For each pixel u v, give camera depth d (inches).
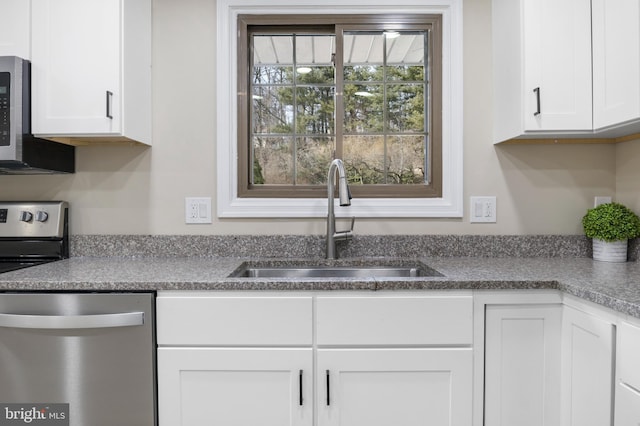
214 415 47.8
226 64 68.5
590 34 57.4
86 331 47.3
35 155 59.1
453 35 68.6
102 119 58.2
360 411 47.9
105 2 58.1
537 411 48.1
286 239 68.6
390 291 47.9
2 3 57.8
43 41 58.1
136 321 46.8
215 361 47.5
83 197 68.9
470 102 69.1
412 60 71.2
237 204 68.9
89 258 67.6
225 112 68.5
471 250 68.5
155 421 47.7
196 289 47.7
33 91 58.1
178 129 69.1
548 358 48.1
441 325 47.8
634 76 49.4
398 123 71.4
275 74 71.8
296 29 70.8
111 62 58.2
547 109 57.8
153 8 68.9
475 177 69.2
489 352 48.1
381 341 47.7
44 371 47.2
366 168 71.2
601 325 40.6
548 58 57.8
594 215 63.9
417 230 69.2
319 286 47.4
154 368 47.6
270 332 47.7
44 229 65.9
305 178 71.9
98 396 47.5
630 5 49.9
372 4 68.5
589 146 68.7
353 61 71.1
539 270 54.7
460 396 47.7
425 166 71.4
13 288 47.4
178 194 69.2
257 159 72.1
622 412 37.6
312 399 47.7
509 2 62.3
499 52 66.1
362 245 68.6
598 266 58.4
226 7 68.4
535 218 69.1
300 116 71.9
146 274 52.2
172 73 69.0
